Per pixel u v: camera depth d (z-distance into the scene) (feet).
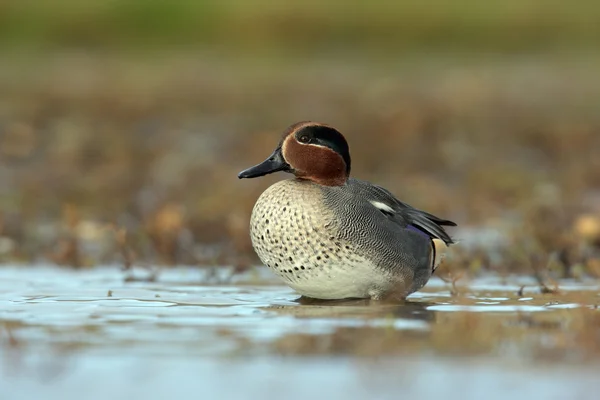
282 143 30.78
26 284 33.78
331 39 122.42
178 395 18.45
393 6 129.39
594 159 65.57
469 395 18.37
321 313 26.89
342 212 29.12
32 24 121.08
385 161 65.05
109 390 18.81
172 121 77.15
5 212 51.13
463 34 122.93
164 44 120.57
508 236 44.52
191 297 30.14
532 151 69.05
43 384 19.29
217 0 127.54
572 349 22.11
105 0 125.49
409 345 22.49
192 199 55.47
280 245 29.22
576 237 41.68
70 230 45.60
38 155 66.54
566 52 116.26
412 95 88.33
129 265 37.55
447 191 57.93
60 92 87.97
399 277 29.96
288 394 18.45
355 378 19.57
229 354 21.58
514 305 28.76
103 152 66.85
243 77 99.96
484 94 89.97
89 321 25.35
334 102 84.94
